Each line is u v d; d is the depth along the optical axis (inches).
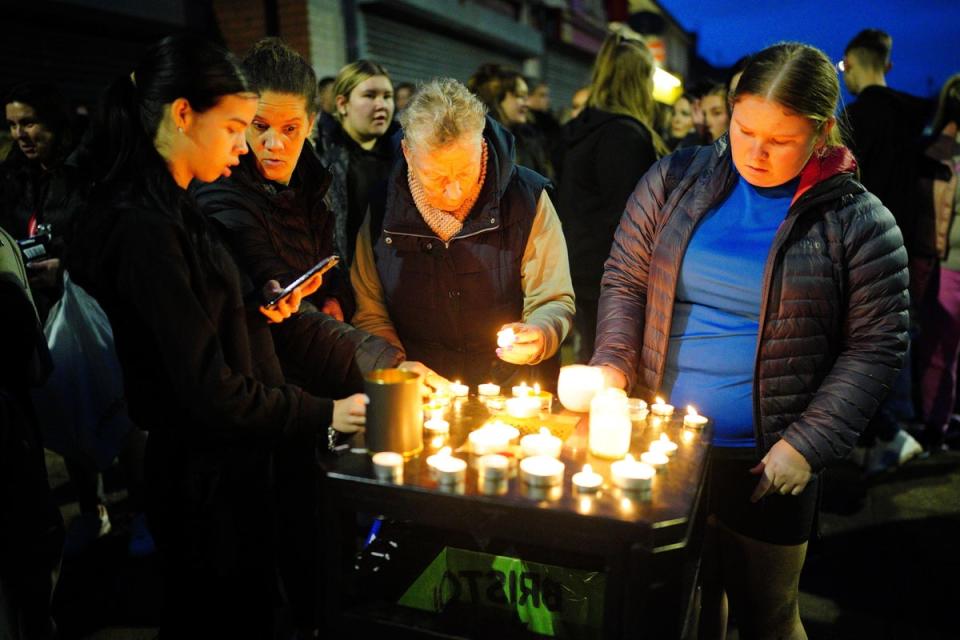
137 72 53.8
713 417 67.0
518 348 70.5
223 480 57.7
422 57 370.6
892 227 61.5
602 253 136.6
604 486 48.4
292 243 75.0
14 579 70.1
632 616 44.9
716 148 68.1
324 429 56.4
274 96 67.7
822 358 63.8
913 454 141.3
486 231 76.7
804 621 96.7
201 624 59.8
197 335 51.8
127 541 115.6
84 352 103.5
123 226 51.4
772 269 62.2
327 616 52.5
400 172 77.7
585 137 133.8
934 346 149.3
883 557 112.1
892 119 135.6
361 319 84.5
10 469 69.2
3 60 211.0
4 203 119.6
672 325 69.9
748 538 67.4
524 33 490.3
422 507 48.3
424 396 64.4
